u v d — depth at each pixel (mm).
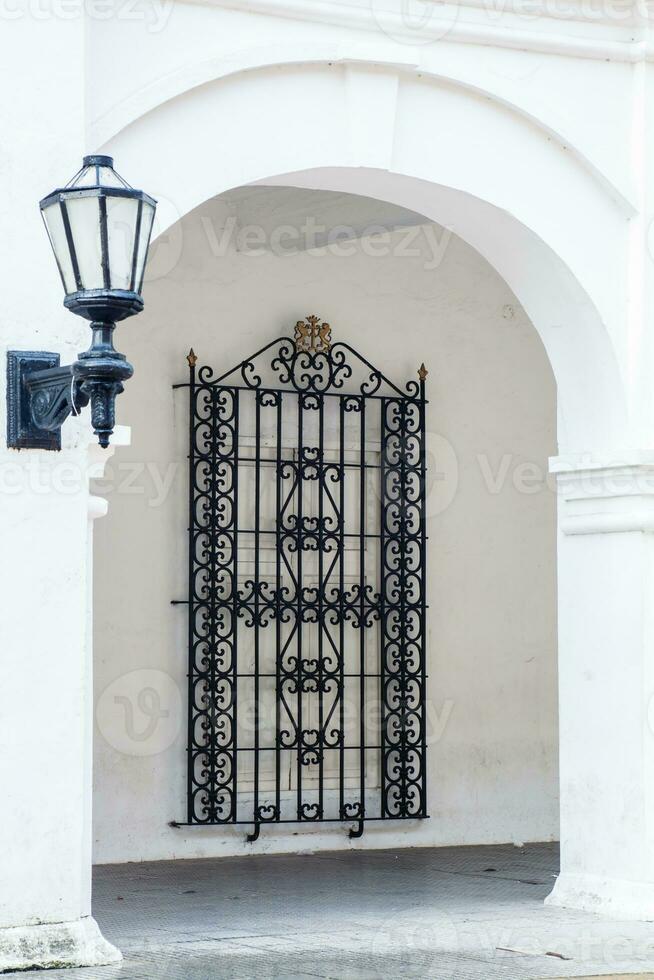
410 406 10875
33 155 6422
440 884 8945
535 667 11258
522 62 7801
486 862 9961
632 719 7898
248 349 10352
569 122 7887
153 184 6887
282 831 10297
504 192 7781
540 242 7895
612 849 7918
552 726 11273
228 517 10227
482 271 11219
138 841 9828
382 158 7414
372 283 10828
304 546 10438
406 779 10656
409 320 10945
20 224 6383
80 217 5609
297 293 10547
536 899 8367
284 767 10375
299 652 10336
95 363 5652
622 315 8070
